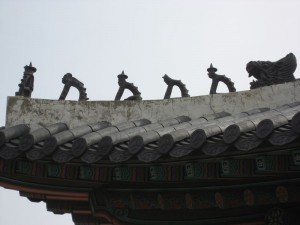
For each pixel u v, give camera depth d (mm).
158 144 4711
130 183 5781
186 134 4816
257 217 5352
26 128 6352
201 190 5457
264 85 6863
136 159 5051
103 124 6645
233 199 5328
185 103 7117
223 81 7262
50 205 6586
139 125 6641
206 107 7023
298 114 3834
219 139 4461
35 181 6020
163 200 5754
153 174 5121
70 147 5488
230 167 4594
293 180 4840
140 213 6043
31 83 7406
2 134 5727
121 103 7254
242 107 6863
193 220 5750
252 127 4418
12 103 7164
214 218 5609
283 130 4078
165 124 6371
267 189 5074
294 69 6805
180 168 5012
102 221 7043
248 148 4125
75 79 7488
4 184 6109
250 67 7039
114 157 4980
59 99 7258
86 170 5520
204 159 4684
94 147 5336
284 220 5066
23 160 5727
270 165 4410
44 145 5387
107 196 5992
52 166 5609
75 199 6156
